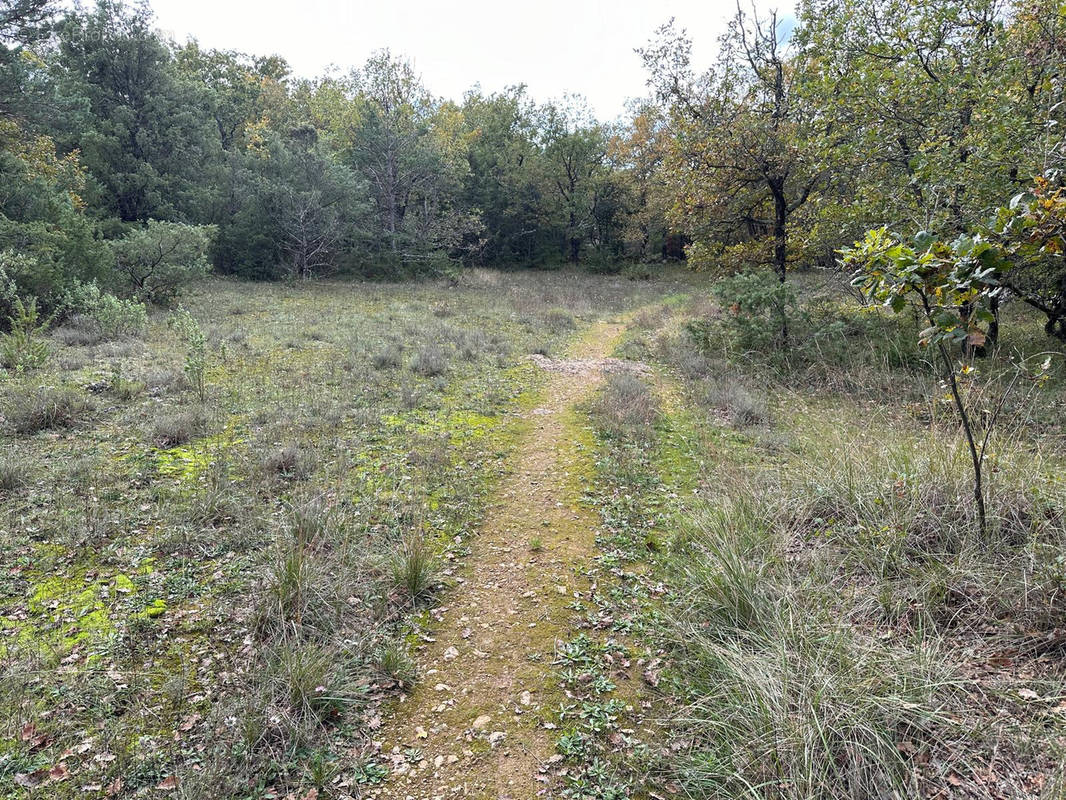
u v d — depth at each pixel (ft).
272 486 17.84
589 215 127.95
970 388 17.53
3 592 12.53
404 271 89.04
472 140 123.03
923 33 32.37
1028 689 9.24
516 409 28.02
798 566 13.07
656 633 12.19
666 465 21.16
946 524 13.17
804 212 41.24
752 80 42.91
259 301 57.72
